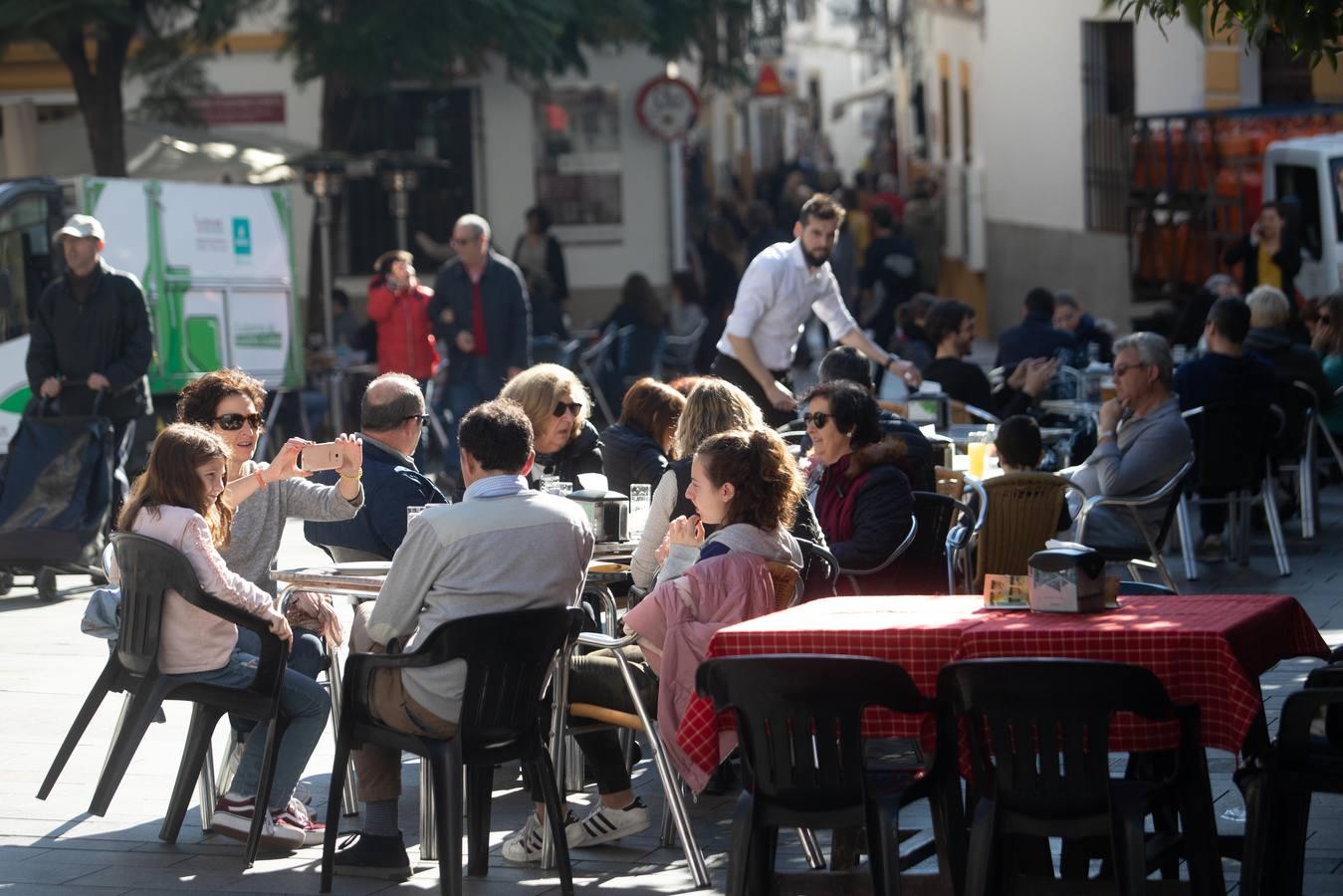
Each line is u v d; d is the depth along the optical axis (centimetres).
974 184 4250
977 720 700
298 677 909
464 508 838
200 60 2941
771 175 5453
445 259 3406
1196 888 705
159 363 2217
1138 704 667
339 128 3086
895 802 710
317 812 982
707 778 760
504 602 834
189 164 2636
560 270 3164
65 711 1195
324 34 2653
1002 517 1195
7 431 2030
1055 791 684
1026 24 3788
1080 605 749
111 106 2594
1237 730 687
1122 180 3231
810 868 870
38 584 1622
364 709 829
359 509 976
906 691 699
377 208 3406
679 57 3219
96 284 1747
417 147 3406
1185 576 1575
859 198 4338
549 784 830
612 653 903
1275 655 760
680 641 833
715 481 873
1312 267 2441
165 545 868
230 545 955
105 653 1374
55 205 2067
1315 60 860
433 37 2669
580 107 3425
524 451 857
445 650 798
